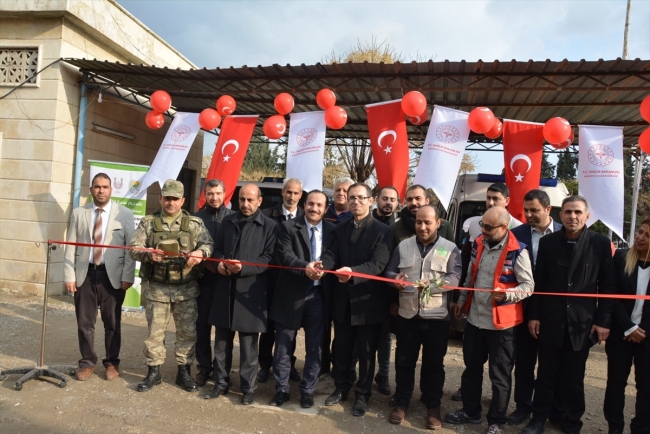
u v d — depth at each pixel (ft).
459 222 23.43
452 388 15.25
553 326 11.62
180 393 13.65
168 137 25.89
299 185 15.70
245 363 13.15
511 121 22.33
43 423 11.50
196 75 26.09
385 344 14.39
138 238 13.62
